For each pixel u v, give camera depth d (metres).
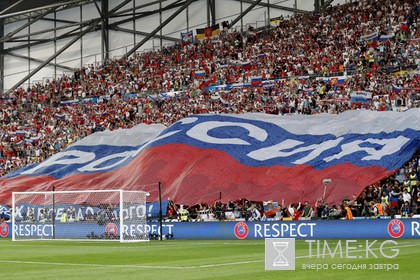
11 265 18.78
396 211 32.22
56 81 74.88
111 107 63.50
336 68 53.22
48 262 19.58
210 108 54.59
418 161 36.12
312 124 42.31
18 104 71.69
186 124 44.72
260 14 69.38
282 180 37.00
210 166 39.59
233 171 38.91
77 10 80.75
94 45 79.31
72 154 48.31
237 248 24.38
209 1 72.06
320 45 58.44
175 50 70.56
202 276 14.09
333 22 60.47
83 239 33.94
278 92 53.00
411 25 54.22
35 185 44.75
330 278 13.10
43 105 70.06
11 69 83.88
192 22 73.69
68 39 80.88
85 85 70.88
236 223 31.03
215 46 67.31
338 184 35.19
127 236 33.41
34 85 78.25
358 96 46.19
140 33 76.62
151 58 70.88
